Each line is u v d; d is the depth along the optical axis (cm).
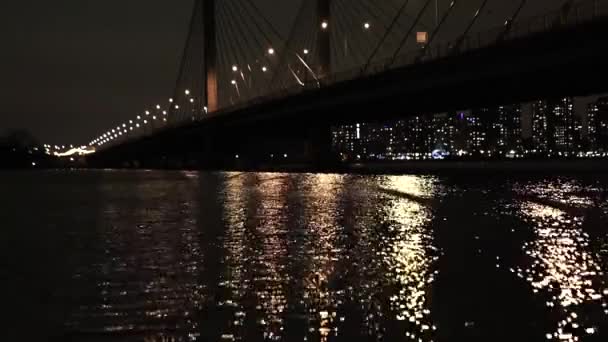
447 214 2144
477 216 2041
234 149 12744
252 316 779
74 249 1433
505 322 727
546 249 1279
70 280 1032
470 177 5569
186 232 1730
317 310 798
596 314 756
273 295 888
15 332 731
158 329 733
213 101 11544
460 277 985
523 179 4869
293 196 3353
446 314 764
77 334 721
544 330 695
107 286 975
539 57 4403
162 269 1124
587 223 1788
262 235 1612
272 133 10762
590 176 5231
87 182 6812
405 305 812
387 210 2345
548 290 884
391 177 6028
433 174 6631
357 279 990
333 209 2438
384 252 1277
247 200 3111
